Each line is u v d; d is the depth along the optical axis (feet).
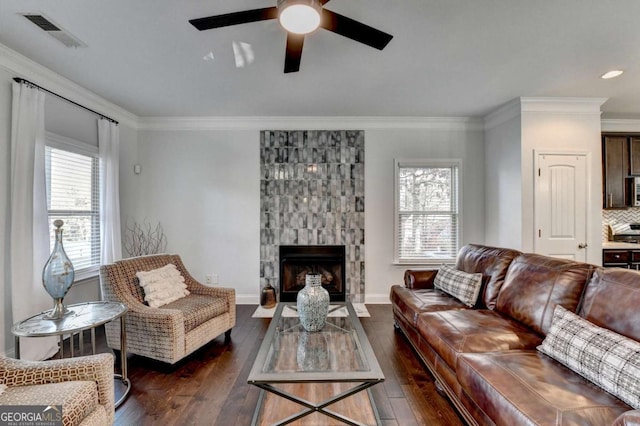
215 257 14.48
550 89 11.19
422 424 6.08
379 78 10.16
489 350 5.92
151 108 13.03
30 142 8.82
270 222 14.39
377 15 6.83
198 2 6.36
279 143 14.37
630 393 4.09
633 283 5.29
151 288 9.13
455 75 9.96
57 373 4.94
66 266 6.91
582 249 12.34
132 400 6.93
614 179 14.42
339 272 14.40
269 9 5.32
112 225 12.06
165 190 14.47
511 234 12.85
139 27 7.25
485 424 5.10
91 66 9.21
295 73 9.77
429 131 14.60
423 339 7.91
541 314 6.60
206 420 6.27
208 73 9.72
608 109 13.57
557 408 4.04
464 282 9.09
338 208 14.42
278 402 6.89
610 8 6.63
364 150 14.49
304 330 7.82
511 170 12.79
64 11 6.64
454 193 14.73
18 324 6.40
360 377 5.30
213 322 9.46
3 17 6.83
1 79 8.35
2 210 8.39
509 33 7.57
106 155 11.96
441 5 6.50
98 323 6.45
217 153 14.43
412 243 14.67
